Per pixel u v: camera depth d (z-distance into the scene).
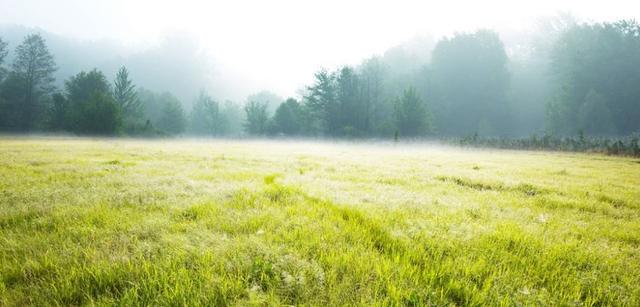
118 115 58.19
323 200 6.01
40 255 3.22
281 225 4.45
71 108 64.06
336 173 10.50
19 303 2.52
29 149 17.80
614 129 65.12
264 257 3.29
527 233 4.41
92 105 56.41
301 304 2.49
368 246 3.75
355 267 3.14
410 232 4.28
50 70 86.12
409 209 5.59
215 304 2.51
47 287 2.69
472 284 2.95
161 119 94.38
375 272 3.05
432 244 3.81
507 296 2.69
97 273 2.82
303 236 3.98
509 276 3.12
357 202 5.94
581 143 36.00
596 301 2.85
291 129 75.88
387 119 79.81
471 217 5.24
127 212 4.87
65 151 17.11
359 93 81.56
